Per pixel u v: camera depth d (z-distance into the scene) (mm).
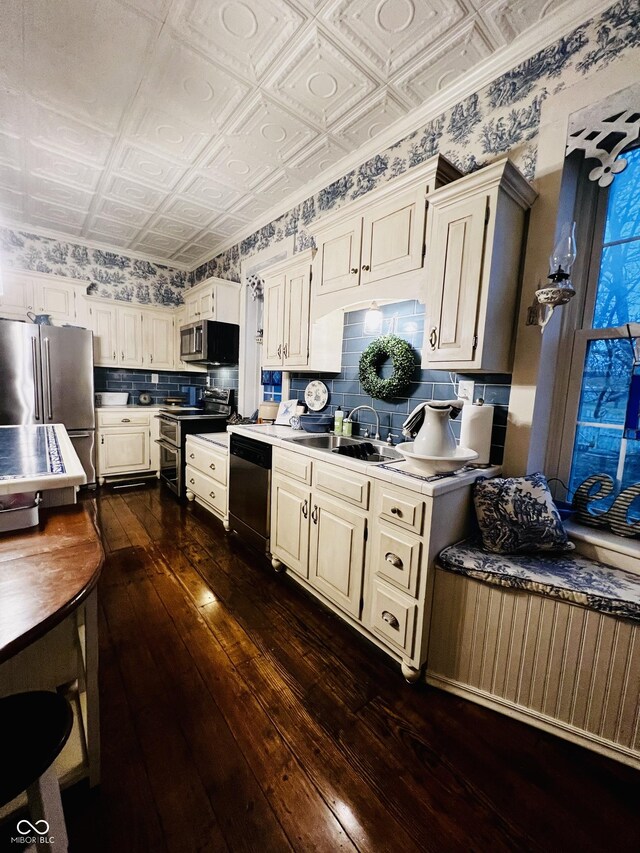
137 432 4070
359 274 1982
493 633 1369
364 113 1982
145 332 4273
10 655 571
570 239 1375
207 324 3588
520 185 1460
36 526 1040
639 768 1162
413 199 1705
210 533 2820
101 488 3812
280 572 2305
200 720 1298
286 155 2373
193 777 1110
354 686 1476
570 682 1254
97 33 1553
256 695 1411
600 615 1194
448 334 1585
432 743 1249
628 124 1350
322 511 1895
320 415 2600
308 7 1429
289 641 1708
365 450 2150
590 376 1622
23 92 1881
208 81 1795
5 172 2637
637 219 1471
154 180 2709
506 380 1701
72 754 1077
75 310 3762
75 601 722
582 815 1046
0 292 1650
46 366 3264
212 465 3004
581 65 1428
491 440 1743
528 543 1448
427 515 1405
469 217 1490
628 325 1481
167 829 982
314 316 2324
